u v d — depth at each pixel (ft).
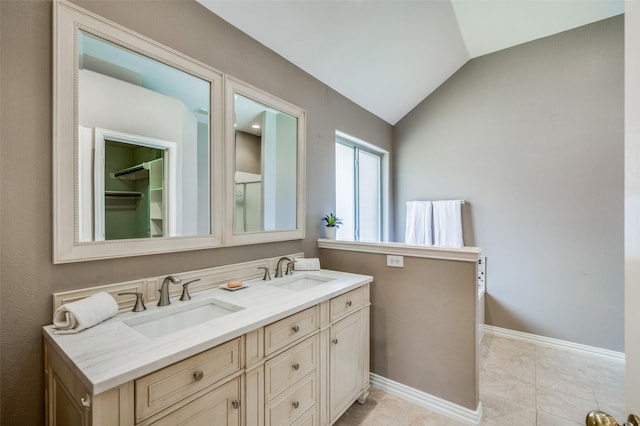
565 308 8.70
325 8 6.09
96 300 3.60
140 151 4.40
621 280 7.97
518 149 9.35
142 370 2.65
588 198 8.34
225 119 5.50
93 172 3.91
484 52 9.77
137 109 4.37
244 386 3.65
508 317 9.57
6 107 3.28
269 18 5.85
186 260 4.97
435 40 8.45
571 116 8.54
